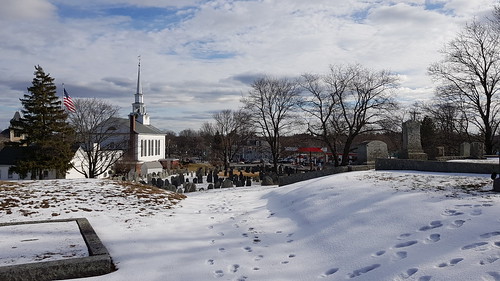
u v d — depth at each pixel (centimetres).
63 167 3825
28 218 1019
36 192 1341
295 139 5581
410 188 1003
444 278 471
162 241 828
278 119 4578
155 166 5809
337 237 754
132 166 5194
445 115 4306
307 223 920
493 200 759
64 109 4081
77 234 847
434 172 1376
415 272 509
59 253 697
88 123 4284
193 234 903
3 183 1539
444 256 538
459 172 1309
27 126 3875
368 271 564
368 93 3547
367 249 655
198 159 10212
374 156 1917
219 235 891
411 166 1484
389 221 756
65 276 597
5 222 964
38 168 3781
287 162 8162
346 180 1317
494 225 604
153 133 6347
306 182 1591
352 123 3734
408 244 626
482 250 524
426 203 808
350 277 561
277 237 850
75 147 4394
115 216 1068
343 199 1031
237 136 6194
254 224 991
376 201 918
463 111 3538
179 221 1049
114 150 4275
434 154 2530
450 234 614
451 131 4131
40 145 3788
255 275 616
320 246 735
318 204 1051
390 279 511
